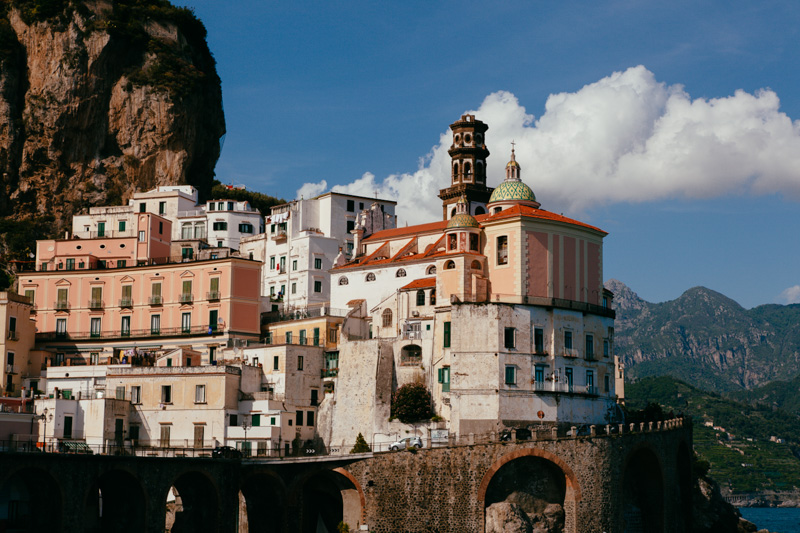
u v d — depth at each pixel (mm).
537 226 123000
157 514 95000
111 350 141875
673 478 121812
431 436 117562
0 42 186875
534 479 110312
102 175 188875
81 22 188875
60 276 146250
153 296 142750
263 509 112688
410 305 133125
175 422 122750
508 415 115688
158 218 155000
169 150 191750
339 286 146625
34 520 90438
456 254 125000
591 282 127438
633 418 136500
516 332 118312
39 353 140375
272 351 130500
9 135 183750
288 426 126250
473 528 107688
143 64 194375
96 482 92312
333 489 114750
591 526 109812
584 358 123500
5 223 177625
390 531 109000
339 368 131250
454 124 168875
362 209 166250
